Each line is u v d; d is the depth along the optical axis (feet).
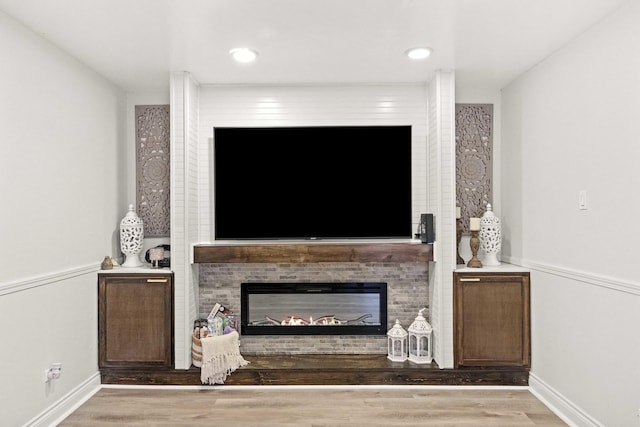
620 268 8.41
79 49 10.46
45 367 9.72
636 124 8.02
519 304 11.96
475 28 9.47
